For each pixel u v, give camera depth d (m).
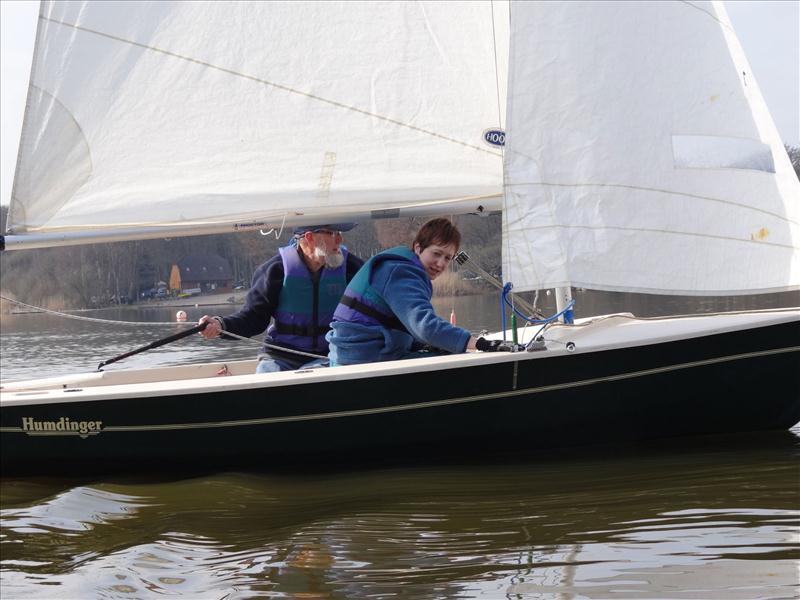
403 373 4.04
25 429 4.39
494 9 4.57
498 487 3.69
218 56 4.75
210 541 3.31
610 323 4.29
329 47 4.69
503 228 4.18
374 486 3.85
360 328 4.32
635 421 4.15
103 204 4.83
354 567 2.89
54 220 4.84
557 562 2.82
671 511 3.21
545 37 4.20
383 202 4.70
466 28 4.58
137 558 3.15
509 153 4.18
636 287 4.14
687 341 4.05
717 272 4.18
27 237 4.83
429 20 4.61
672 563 2.72
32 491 4.25
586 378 4.06
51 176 4.81
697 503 3.29
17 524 3.66
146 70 4.79
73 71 4.79
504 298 4.16
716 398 4.13
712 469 3.72
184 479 4.29
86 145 4.81
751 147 4.26
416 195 4.69
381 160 4.70
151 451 4.31
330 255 4.75
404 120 4.66
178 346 12.24
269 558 3.05
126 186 4.82
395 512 3.46
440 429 4.11
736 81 4.30
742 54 4.36
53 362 10.66
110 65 4.79
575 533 3.07
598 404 4.09
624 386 4.08
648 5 4.24
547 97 4.18
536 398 4.07
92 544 3.39
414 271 4.25
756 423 4.23
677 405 4.13
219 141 4.79
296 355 4.79
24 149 4.80
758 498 3.29
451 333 4.05
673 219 4.17
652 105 4.20
